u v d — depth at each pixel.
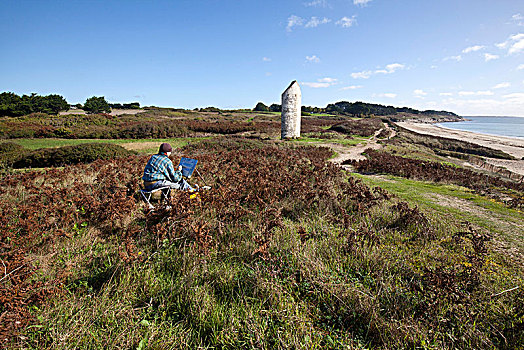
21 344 2.29
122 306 2.84
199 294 3.00
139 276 3.28
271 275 3.30
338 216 5.55
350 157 19.98
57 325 2.52
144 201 5.47
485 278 3.54
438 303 2.91
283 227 4.59
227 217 4.84
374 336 2.67
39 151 14.43
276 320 2.75
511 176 17.86
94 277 3.34
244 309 2.84
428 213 6.32
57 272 3.33
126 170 8.71
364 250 4.07
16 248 3.56
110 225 4.58
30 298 2.71
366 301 2.92
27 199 6.00
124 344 2.38
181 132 33.88
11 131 28.81
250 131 40.59
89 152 14.59
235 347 2.45
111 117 46.62
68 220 4.52
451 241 4.67
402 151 25.31
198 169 8.37
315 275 3.42
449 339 2.60
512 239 4.96
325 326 2.77
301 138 29.92
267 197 6.10
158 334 2.51
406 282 3.38
